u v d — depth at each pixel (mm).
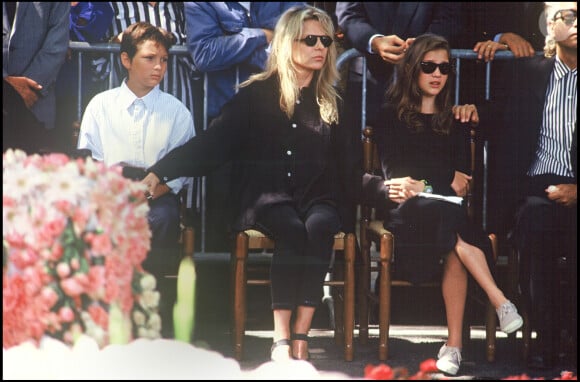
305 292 17609
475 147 20078
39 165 13562
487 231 21703
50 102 20516
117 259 13484
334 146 19047
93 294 13344
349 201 19078
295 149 18703
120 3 21984
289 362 16188
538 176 19344
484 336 21172
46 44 20234
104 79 21438
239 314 18234
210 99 22000
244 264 18172
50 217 13211
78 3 21547
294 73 18781
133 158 19609
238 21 21781
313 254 17688
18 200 13305
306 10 18828
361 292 20094
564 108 19391
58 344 13414
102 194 13398
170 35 20594
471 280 19234
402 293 22609
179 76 21797
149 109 19734
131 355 13680
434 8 22516
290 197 18453
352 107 22188
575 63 19453
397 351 19453
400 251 18656
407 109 19578
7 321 13414
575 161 19266
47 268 13289
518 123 19672
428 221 18453
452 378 17531
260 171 18562
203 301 21984
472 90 22391
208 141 18641
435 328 21906
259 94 18891
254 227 18297
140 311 14008
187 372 14039
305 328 17656
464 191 19516
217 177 21844
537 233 18547
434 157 19500
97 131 19609
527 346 18844
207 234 22297
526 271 18641
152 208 18578
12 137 18766
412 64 19438
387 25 22312
